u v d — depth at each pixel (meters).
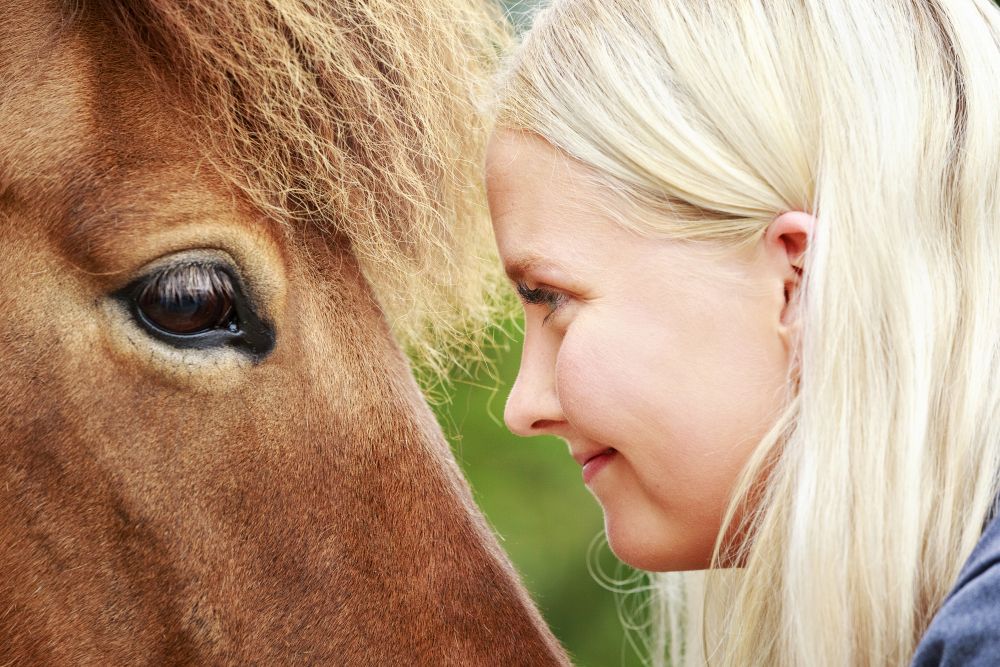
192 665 1.55
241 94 1.58
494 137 1.61
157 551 1.54
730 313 1.45
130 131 1.52
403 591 1.56
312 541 1.55
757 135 1.45
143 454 1.52
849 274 1.38
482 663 1.57
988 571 1.19
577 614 4.85
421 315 1.89
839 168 1.42
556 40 1.59
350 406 1.58
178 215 1.50
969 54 1.48
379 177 1.65
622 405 1.46
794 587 1.35
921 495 1.35
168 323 1.51
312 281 1.60
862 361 1.37
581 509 4.76
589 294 1.50
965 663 1.15
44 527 1.55
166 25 1.55
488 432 4.58
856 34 1.47
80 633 1.56
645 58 1.51
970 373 1.37
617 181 1.48
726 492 1.47
